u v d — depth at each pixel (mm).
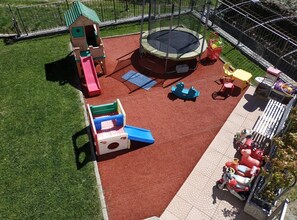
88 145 11852
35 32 18953
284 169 8781
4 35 18500
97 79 14594
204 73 16250
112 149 11633
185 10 17953
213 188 10570
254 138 12125
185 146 12062
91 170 10961
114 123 12289
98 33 14984
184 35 17766
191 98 14453
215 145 12141
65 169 10984
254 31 20812
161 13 17594
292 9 21750
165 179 10820
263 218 9492
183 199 10211
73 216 9617
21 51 17328
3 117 13031
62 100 13969
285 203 8102
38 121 12852
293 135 8984
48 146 11812
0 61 16422
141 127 12844
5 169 10969
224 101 14375
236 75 14820
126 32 19750
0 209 9773
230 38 19172
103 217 9594
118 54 17562
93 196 10156
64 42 18312
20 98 14008
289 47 18641
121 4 23688
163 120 13227
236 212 9891
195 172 11086
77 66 15031
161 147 11984
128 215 9711
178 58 15766
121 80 15531
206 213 9852
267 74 14297
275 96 14242
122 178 10797
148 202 10094
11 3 22766
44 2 23172
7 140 12031
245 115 13648
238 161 11352
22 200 10031
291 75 16312
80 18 14164
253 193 9625
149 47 16422
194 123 13133
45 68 15992
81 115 13180
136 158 11523
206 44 17109
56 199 10062
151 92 14789
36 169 10969
